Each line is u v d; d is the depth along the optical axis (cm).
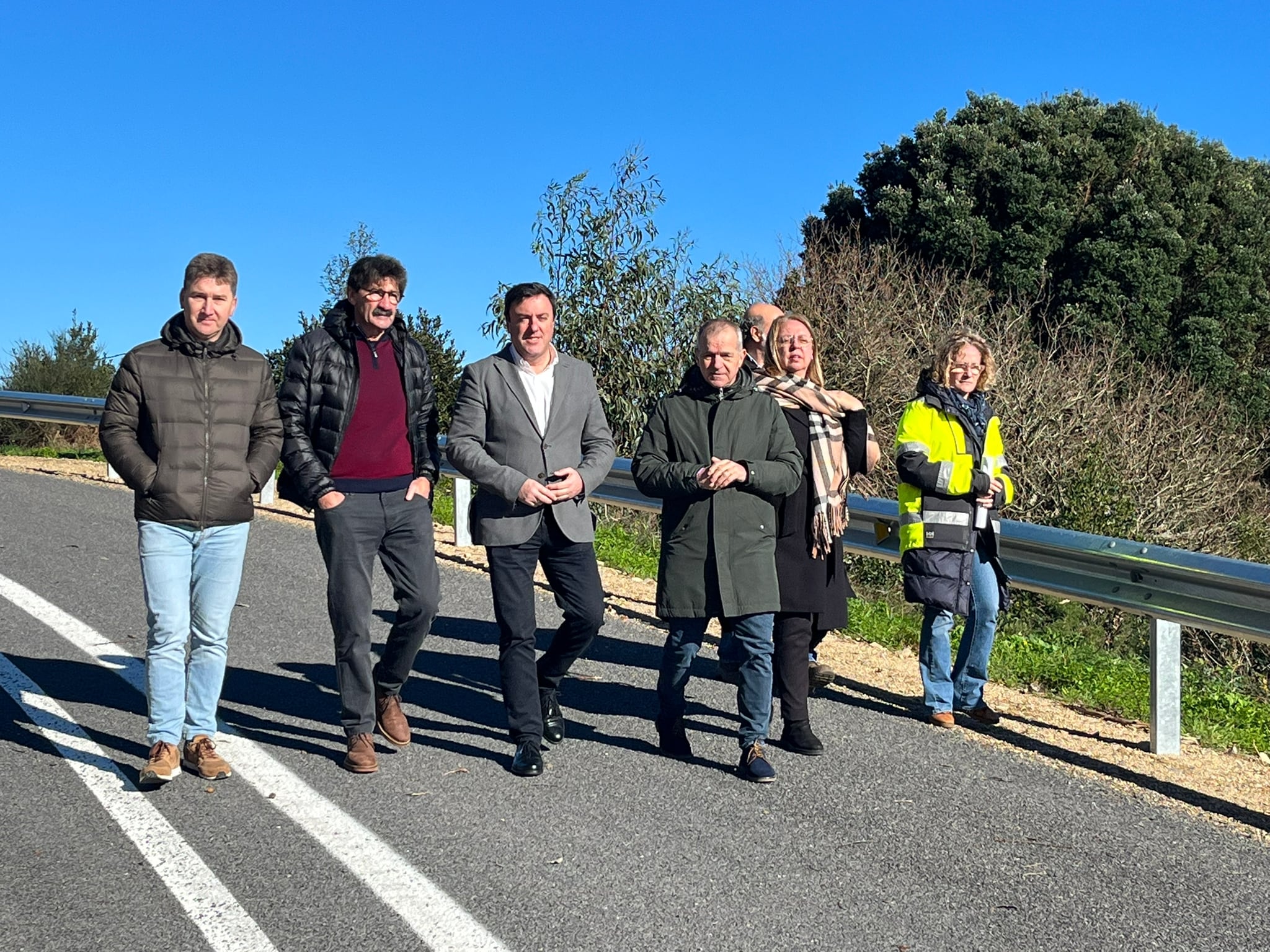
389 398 504
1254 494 2120
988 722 599
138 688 568
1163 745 573
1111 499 1574
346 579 489
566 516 509
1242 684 1080
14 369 1914
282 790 454
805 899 380
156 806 433
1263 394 2780
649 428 527
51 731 504
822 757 528
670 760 514
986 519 591
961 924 369
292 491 497
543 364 521
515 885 379
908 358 2048
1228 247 2895
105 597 745
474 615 770
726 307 1363
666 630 758
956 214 2792
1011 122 2969
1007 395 1775
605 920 359
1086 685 712
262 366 485
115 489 1255
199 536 470
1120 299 2736
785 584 532
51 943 331
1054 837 445
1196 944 364
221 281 468
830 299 2139
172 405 465
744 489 505
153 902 358
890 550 709
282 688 588
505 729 550
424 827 424
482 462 500
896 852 422
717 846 419
